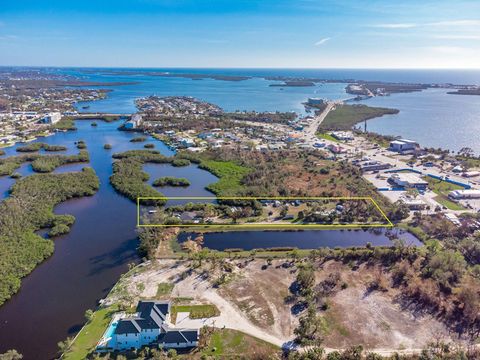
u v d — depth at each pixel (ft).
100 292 283.59
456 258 311.27
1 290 272.92
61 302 271.69
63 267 317.01
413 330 246.06
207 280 295.28
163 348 224.33
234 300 271.49
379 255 329.72
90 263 323.37
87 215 424.05
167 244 354.74
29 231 367.66
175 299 270.67
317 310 263.08
